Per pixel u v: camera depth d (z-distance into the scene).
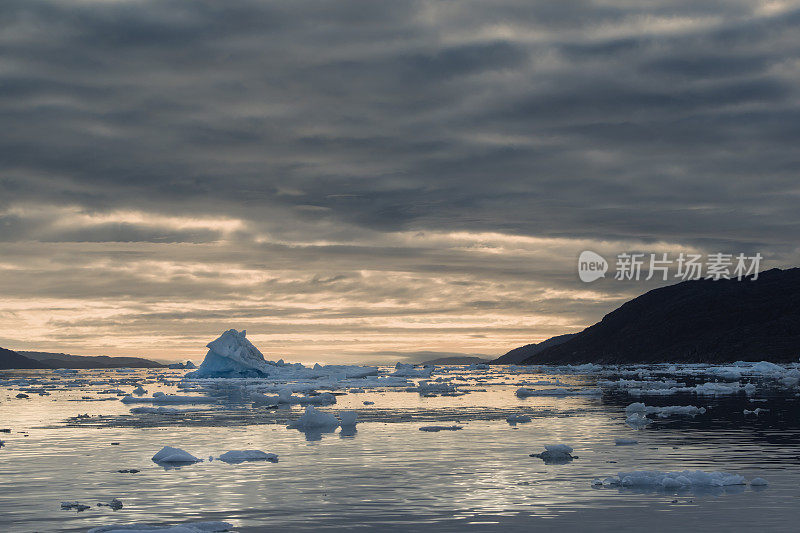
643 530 12.90
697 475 16.81
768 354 145.38
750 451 21.52
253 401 45.34
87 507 15.01
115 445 24.23
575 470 18.72
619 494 15.77
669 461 19.94
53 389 64.62
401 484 17.09
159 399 45.03
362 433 27.05
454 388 56.44
